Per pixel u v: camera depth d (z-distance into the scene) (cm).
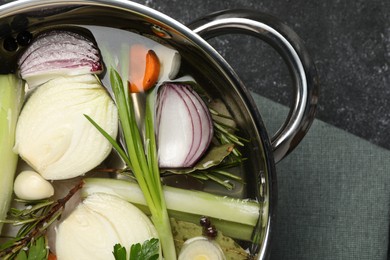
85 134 67
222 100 67
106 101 67
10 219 65
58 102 67
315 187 85
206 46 65
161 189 66
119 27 67
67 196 66
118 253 65
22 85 67
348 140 86
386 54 95
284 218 84
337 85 95
